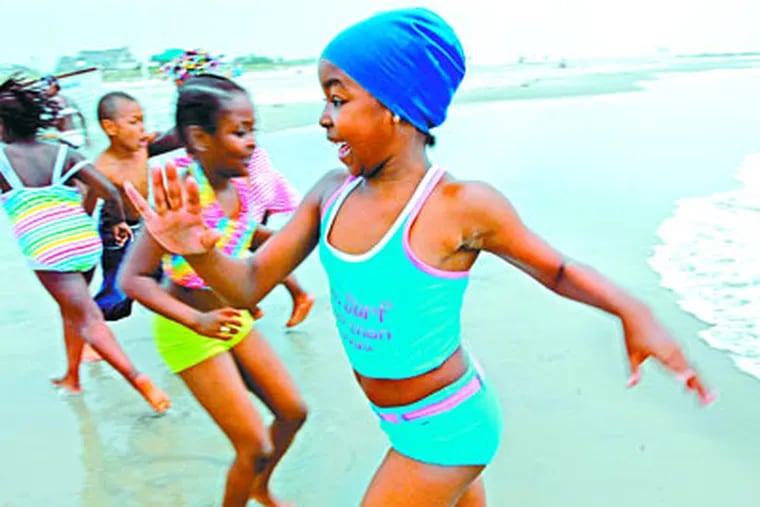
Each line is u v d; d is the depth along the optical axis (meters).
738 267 5.46
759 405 3.65
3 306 5.66
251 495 3.04
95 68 12.95
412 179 2.08
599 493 3.05
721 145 10.32
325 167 9.08
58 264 3.97
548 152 10.16
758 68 26.27
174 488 3.29
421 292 2.04
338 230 2.15
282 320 5.06
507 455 3.32
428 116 2.05
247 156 2.94
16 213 4.05
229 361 2.89
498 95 19.12
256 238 3.32
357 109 1.99
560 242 6.11
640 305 1.94
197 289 2.99
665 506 2.96
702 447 3.35
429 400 2.15
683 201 7.36
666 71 26.36
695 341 4.30
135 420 3.92
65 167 4.16
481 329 4.62
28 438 3.74
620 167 9.05
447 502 2.22
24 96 4.12
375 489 2.23
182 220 2.03
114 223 4.50
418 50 1.98
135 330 5.15
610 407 3.70
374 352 2.14
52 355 4.80
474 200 2.01
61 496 3.23
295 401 3.03
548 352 4.30
